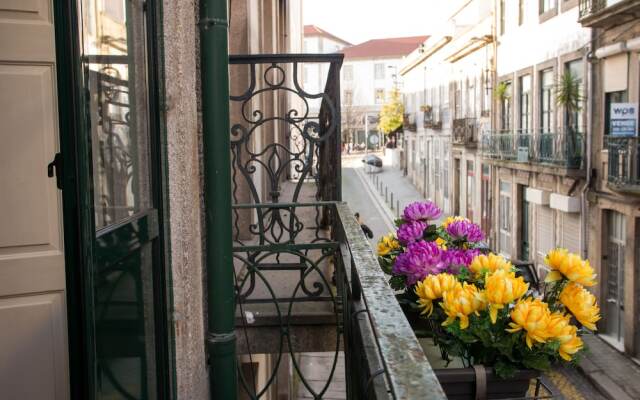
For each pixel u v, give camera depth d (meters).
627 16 14.23
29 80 2.09
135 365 1.89
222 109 2.47
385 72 81.31
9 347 2.12
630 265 14.08
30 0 2.08
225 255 2.52
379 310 1.37
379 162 54.88
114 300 1.72
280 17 13.02
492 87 24.53
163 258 2.21
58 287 2.15
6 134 2.08
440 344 2.03
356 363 2.15
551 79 19.08
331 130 3.74
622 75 14.77
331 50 85.38
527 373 1.85
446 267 2.29
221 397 2.55
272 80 9.76
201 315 2.48
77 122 1.48
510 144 21.95
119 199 1.85
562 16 17.81
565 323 1.82
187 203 2.30
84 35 1.58
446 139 34.31
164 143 2.24
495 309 1.82
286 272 4.77
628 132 14.14
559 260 2.09
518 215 21.73
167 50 2.24
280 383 9.00
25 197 2.11
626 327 13.95
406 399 0.95
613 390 11.43
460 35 30.34
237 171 6.13
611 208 14.95
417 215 2.83
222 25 2.46
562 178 17.59
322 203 3.52
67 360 2.17
